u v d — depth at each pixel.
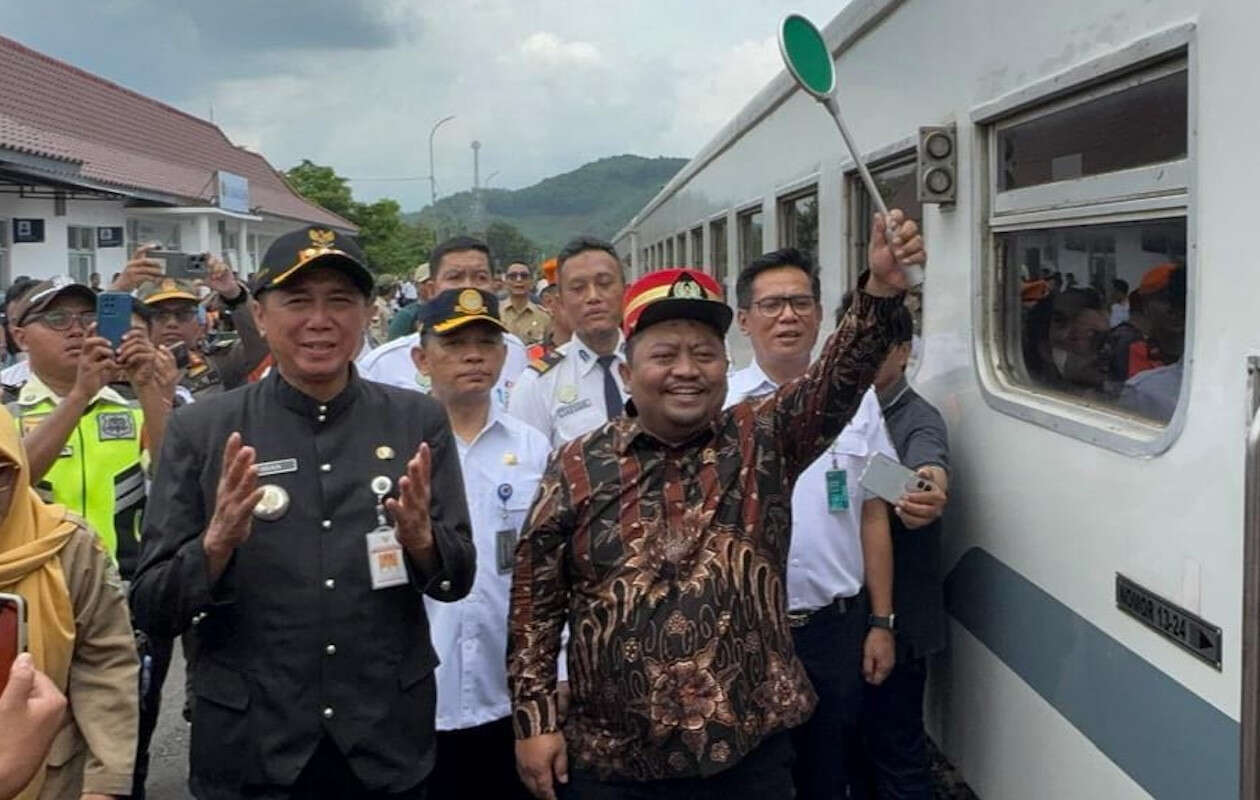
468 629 3.38
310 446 2.68
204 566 2.47
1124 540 2.57
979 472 3.48
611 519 2.65
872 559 3.69
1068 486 2.86
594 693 2.66
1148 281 2.52
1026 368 3.24
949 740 3.92
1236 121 2.13
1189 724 2.31
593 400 4.57
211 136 37.09
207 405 2.73
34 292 4.23
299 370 2.66
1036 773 3.12
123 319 4.06
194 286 6.82
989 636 3.45
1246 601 1.79
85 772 2.43
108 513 4.09
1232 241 2.14
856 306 2.59
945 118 3.62
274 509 2.61
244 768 2.59
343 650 2.60
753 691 2.59
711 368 2.64
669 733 2.56
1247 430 1.94
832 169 4.90
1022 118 3.15
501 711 3.43
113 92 30.34
